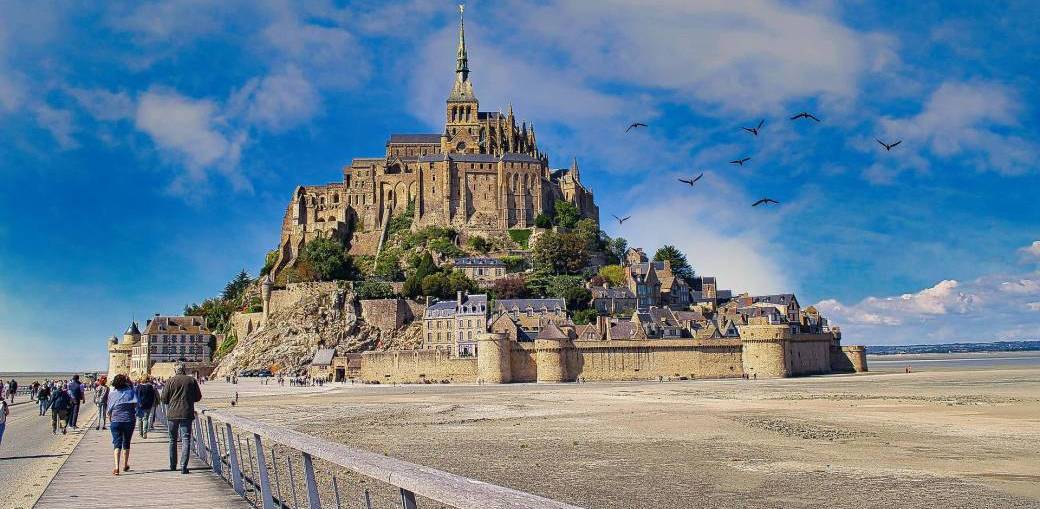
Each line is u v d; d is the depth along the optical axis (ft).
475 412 355.77
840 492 159.84
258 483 129.39
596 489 162.09
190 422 127.03
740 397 426.10
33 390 502.79
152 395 172.14
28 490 110.73
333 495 134.72
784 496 155.84
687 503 148.87
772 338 640.17
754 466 191.62
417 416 338.95
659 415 326.24
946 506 147.64
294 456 191.01
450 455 212.84
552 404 396.37
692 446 228.84
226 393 546.67
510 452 218.59
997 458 203.00
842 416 313.32
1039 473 180.96
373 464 60.59
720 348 648.38
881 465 192.44
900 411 331.36
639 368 640.17
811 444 231.50
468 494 49.57
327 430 284.41
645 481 171.42
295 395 515.09
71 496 104.78
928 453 212.23
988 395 416.26
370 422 314.14
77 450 161.38
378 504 128.47
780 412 333.83
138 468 131.64
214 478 120.37
